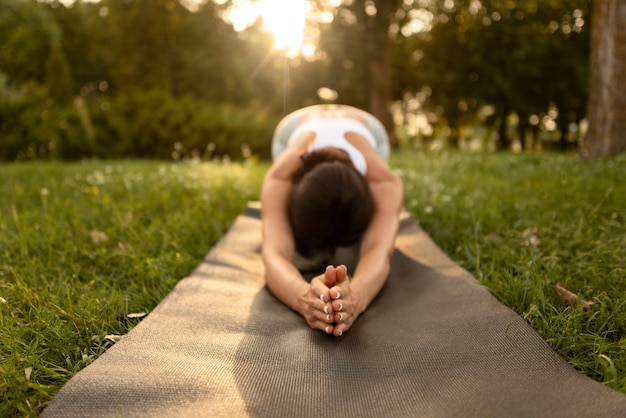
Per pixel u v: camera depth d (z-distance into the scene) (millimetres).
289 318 2139
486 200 4266
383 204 2699
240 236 3371
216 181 5242
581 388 1452
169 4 17516
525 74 20219
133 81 19078
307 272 2699
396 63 22859
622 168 5434
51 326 1919
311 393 1561
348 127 3072
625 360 1640
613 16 6914
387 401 1517
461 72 21078
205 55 17250
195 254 3096
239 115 11852
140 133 11266
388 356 1801
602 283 2264
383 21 15180
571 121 22547
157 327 1925
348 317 1998
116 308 2205
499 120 22047
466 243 3078
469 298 2191
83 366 1750
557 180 5031
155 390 1452
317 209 2377
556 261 2555
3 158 10828
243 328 1998
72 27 23109
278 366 1713
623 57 6906
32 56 18875
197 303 2207
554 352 1666
